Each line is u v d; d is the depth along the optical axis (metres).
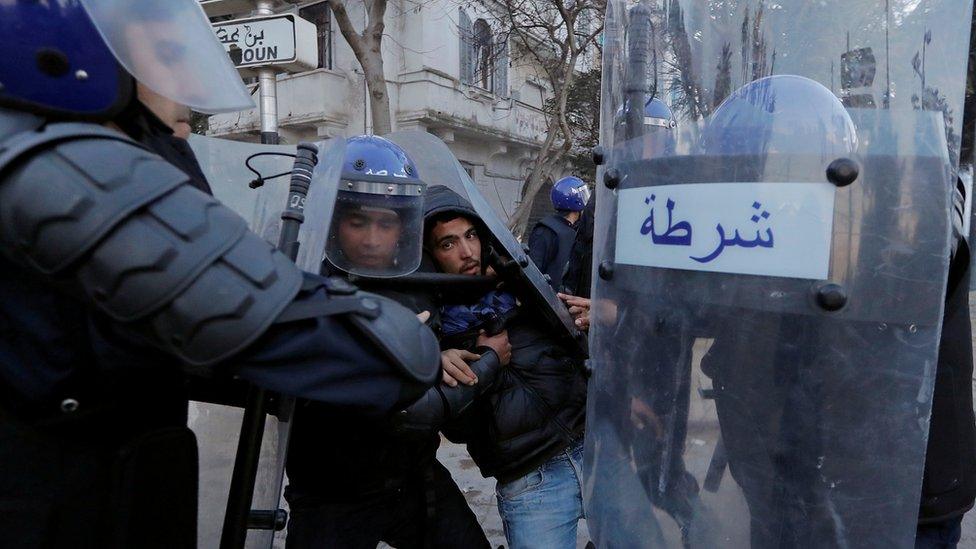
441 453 3.40
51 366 0.68
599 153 1.15
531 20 8.94
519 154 13.86
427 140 1.63
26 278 0.67
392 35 10.34
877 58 0.79
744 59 0.90
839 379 0.80
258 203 1.43
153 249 0.59
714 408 0.90
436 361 0.82
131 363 0.70
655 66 1.02
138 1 0.69
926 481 1.07
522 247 1.57
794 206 0.81
